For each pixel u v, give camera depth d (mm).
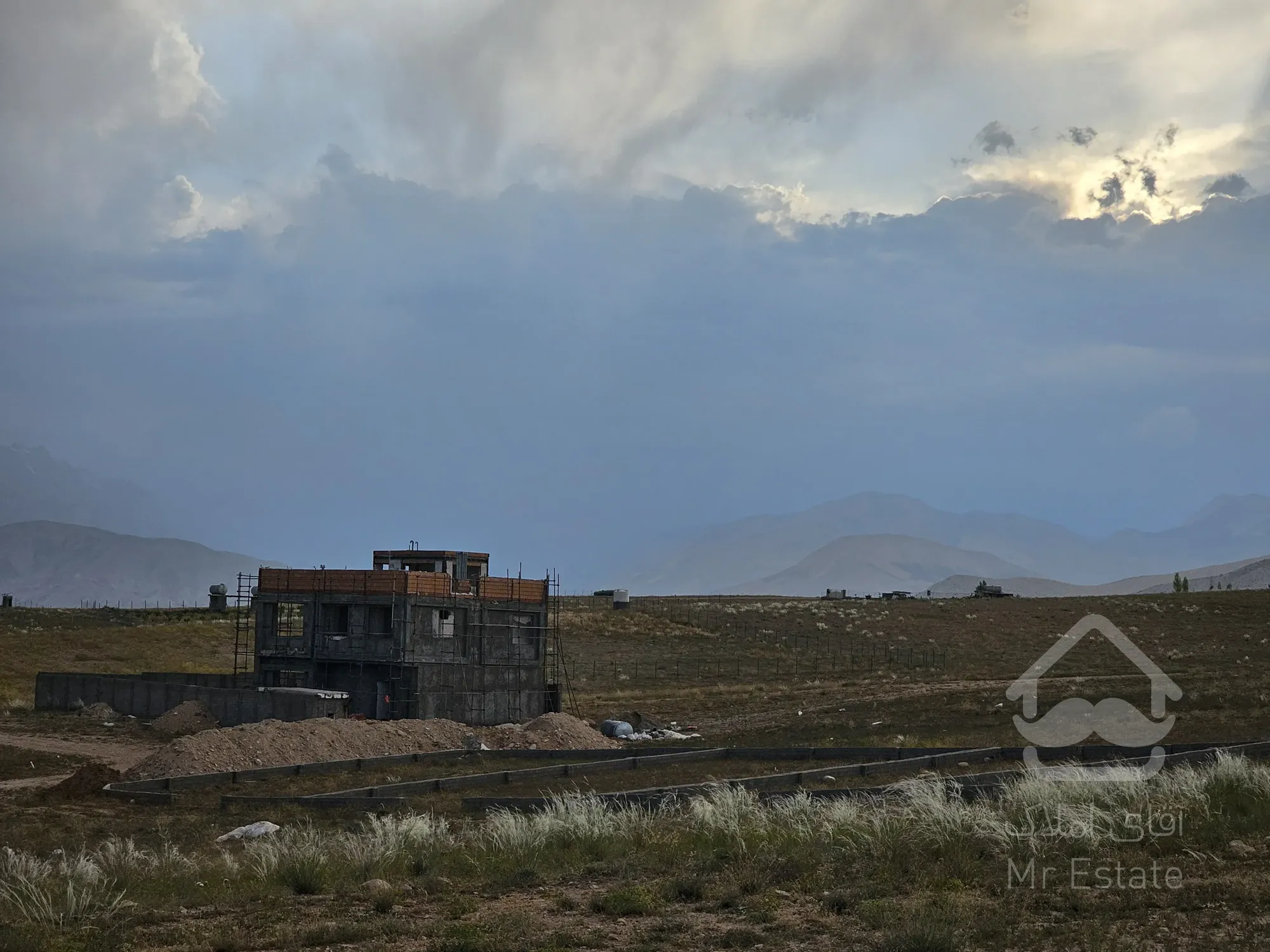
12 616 146000
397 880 23109
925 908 17812
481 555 88375
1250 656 105750
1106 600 153500
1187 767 30453
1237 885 18438
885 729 62312
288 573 80562
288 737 54656
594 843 25812
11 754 58906
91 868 24406
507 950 16641
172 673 85625
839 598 195250
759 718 76375
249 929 19109
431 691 76688
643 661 120750
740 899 19516
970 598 175000
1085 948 15383
